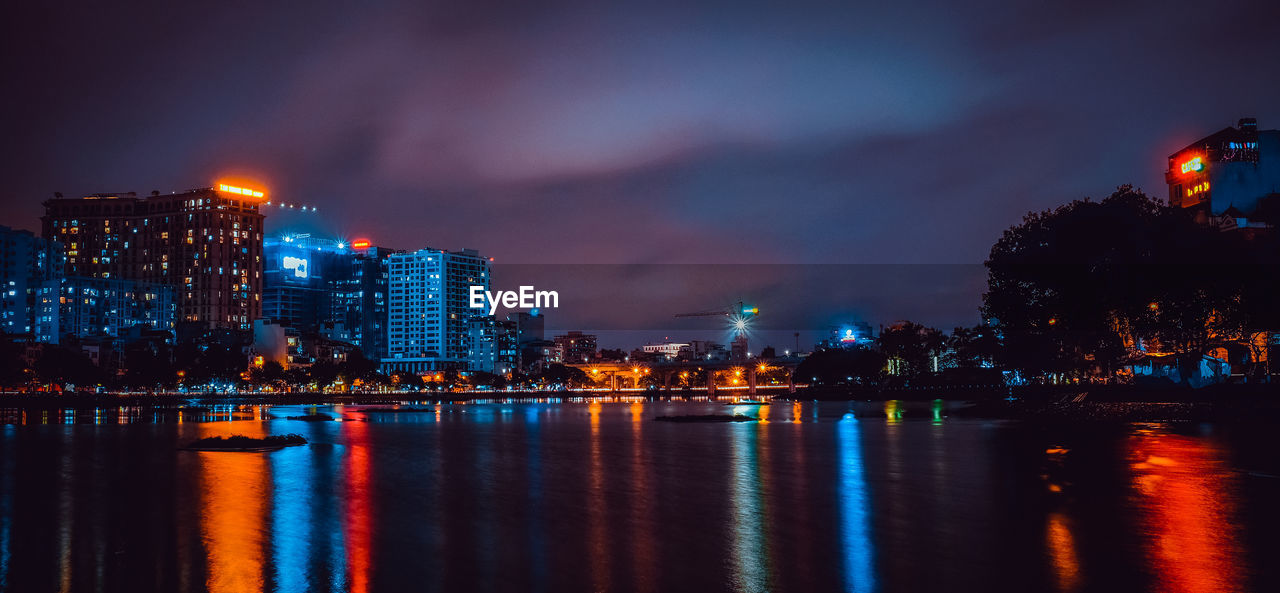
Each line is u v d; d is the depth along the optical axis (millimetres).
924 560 34125
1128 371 143250
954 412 154875
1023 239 129375
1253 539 37250
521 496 52281
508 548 36875
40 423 145375
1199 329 114625
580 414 194250
